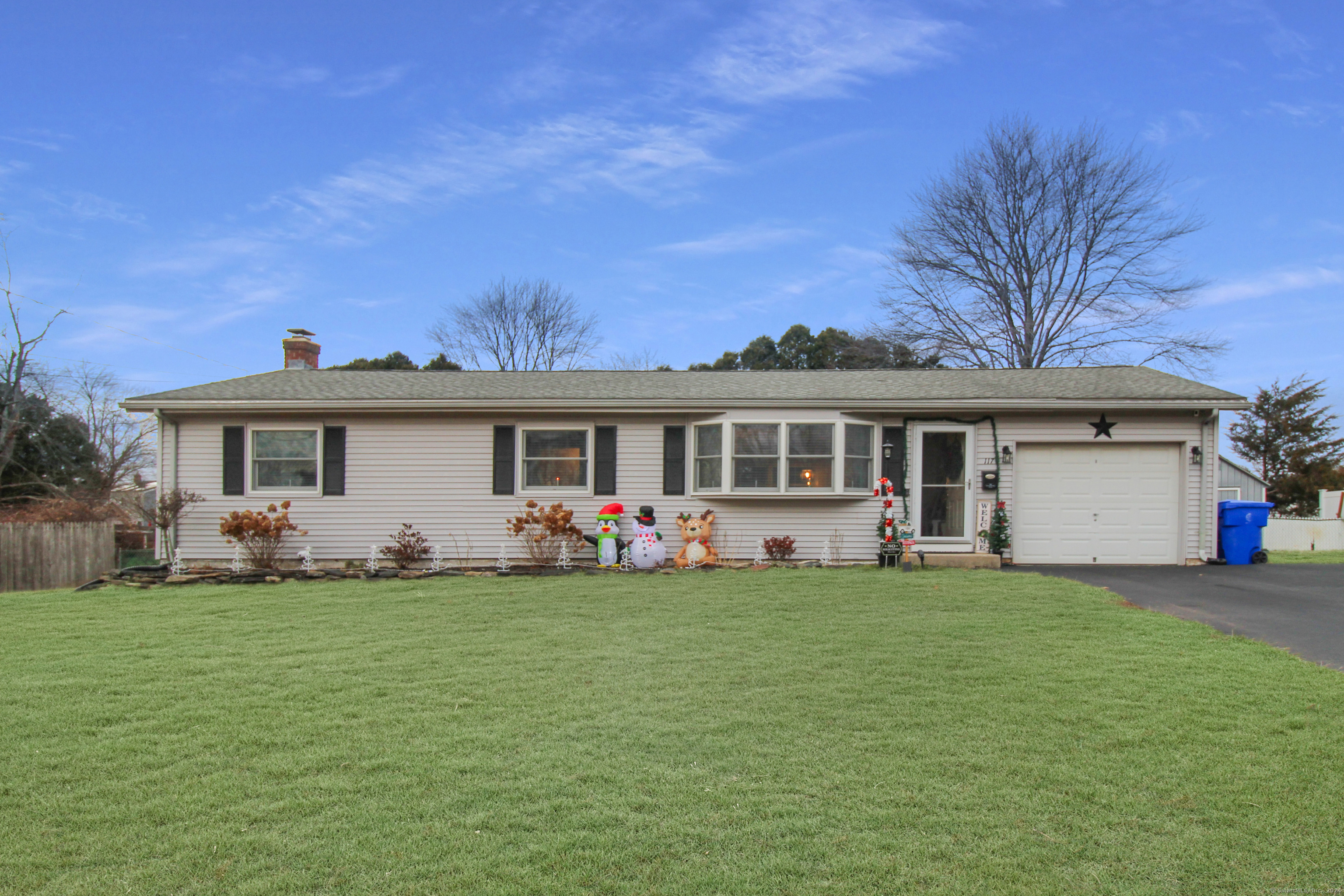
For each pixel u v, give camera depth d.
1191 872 3.59
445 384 14.88
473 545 13.61
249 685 6.36
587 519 13.59
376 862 3.66
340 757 4.85
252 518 12.89
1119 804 4.21
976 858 3.69
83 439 27.75
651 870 3.60
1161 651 7.19
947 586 10.61
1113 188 28.31
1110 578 11.52
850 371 16.41
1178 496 13.25
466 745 5.04
